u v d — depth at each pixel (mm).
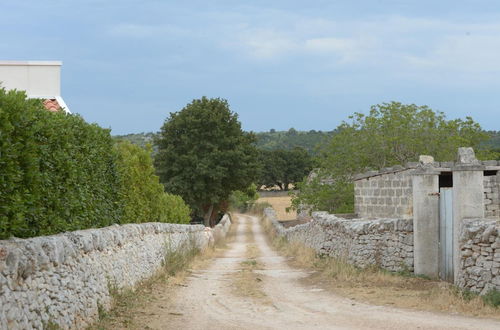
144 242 15484
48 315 7594
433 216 15344
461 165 13742
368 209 26703
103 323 9648
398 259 16250
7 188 7500
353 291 13914
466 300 11688
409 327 9531
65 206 10016
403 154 40500
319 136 175000
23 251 7160
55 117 9969
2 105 7445
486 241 12125
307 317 10797
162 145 57562
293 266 22016
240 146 57094
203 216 59781
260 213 84688
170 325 9992
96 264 10461
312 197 41062
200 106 57469
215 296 13711
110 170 13695
